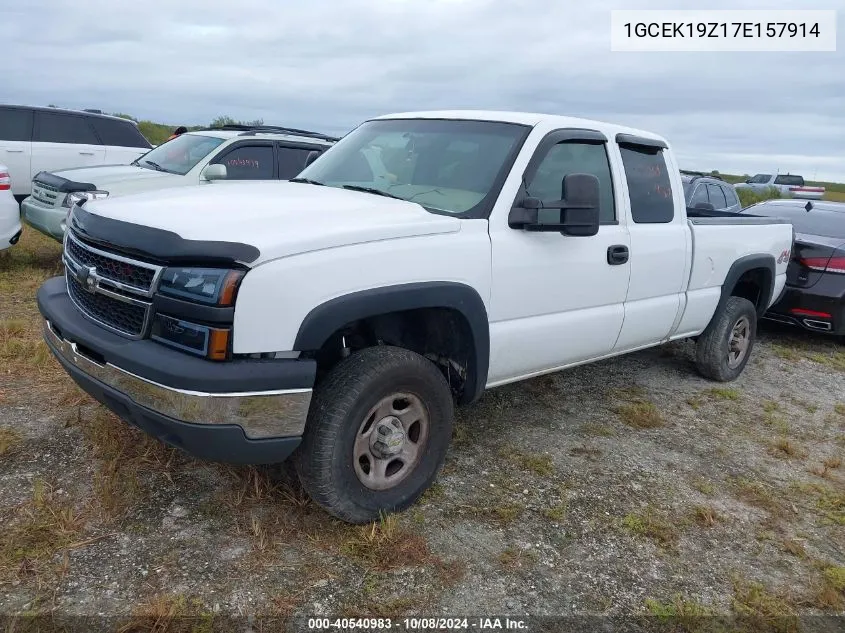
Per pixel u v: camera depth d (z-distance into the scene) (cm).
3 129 1040
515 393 527
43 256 902
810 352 758
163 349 276
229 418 270
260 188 386
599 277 424
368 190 400
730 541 349
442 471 388
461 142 405
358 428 309
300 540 311
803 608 303
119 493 328
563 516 354
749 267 577
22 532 297
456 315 348
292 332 276
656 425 489
